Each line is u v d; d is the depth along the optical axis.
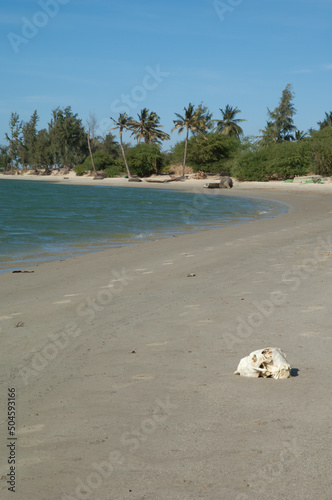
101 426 3.85
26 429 3.85
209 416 3.95
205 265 12.16
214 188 74.88
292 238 17.44
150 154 102.44
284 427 3.70
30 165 159.50
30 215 31.47
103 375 5.05
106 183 96.62
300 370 4.96
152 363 5.36
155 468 3.21
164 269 11.86
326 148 73.56
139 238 19.78
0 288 10.20
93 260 13.80
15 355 5.88
